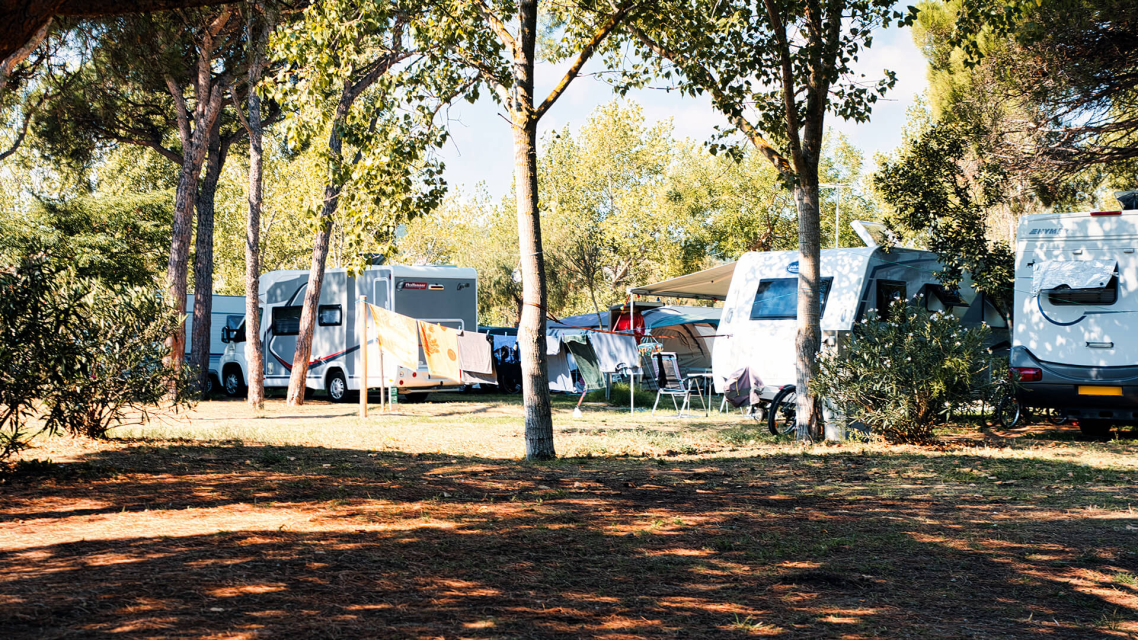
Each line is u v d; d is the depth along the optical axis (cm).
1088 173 1579
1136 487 779
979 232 1537
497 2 1021
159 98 2091
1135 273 1179
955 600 431
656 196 4394
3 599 374
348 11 976
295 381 1942
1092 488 774
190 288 4066
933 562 505
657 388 1830
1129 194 1259
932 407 1091
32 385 777
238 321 2758
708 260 4644
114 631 338
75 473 738
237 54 1920
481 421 1475
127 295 982
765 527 595
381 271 2008
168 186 3272
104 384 949
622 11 994
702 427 1365
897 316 1130
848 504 692
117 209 2788
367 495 677
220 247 4572
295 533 530
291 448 998
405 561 473
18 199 2925
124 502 620
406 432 1264
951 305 1659
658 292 2130
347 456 937
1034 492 752
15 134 2088
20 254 815
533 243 988
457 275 2088
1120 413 1178
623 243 4359
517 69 983
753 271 1524
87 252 2580
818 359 1137
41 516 568
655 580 457
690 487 772
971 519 632
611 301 4469
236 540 504
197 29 1400
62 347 820
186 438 1048
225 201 4381
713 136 1173
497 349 2402
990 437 1233
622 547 527
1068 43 1353
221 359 2369
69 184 2833
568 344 1883
